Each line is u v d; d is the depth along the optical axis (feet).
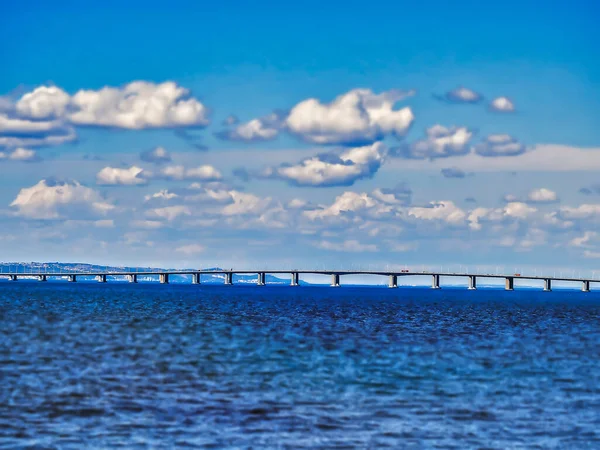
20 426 152.25
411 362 250.78
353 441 145.48
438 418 165.48
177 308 572.51
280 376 216.33
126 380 205.77
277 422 159.02
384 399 184.65
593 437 151.53
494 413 171.22
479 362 254.06
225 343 299.17
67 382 201.05
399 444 144.05
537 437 150.82
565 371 235.61
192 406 172.96
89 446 139.54
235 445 141.18
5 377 206.80
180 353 264.72
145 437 145.79
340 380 210.79
